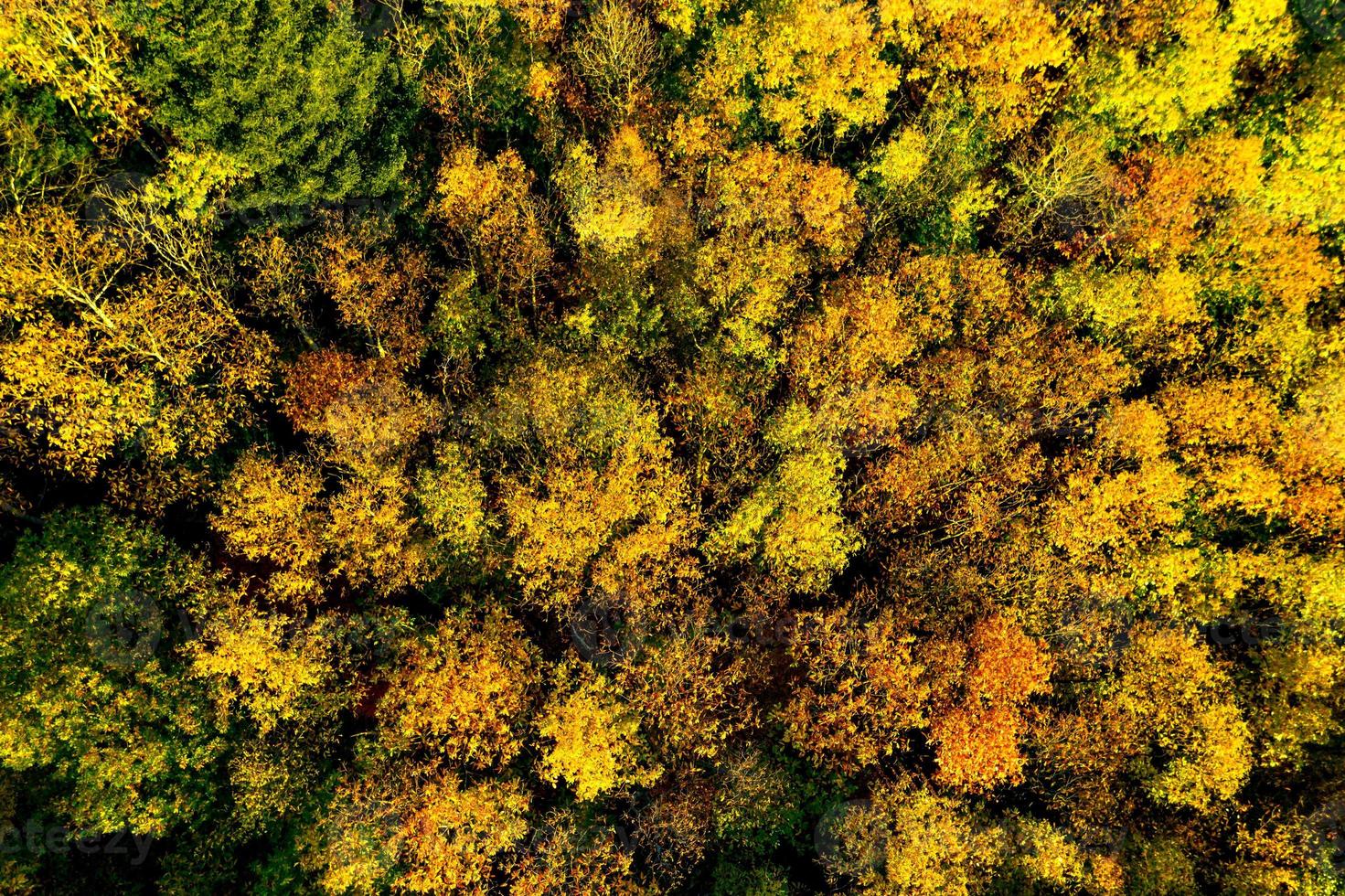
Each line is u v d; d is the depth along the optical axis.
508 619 35.69
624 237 37.56
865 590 38.69
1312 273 36.41
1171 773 36.78
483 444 36.97
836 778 35.47
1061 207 41.81
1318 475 37.84
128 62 32.09
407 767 33.06
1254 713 38.53
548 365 36.97
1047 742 36.91
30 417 32.50
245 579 32.75
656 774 33.69
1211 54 34.59
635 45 40.62
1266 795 38.56
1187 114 37.66
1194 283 38.28
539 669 35.19
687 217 39.97
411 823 31.73
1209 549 38.72
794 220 39.84
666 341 39.81
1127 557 37.72
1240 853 36.78
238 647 30.88
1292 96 37.47
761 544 38.00
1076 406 38.97
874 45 39.53
